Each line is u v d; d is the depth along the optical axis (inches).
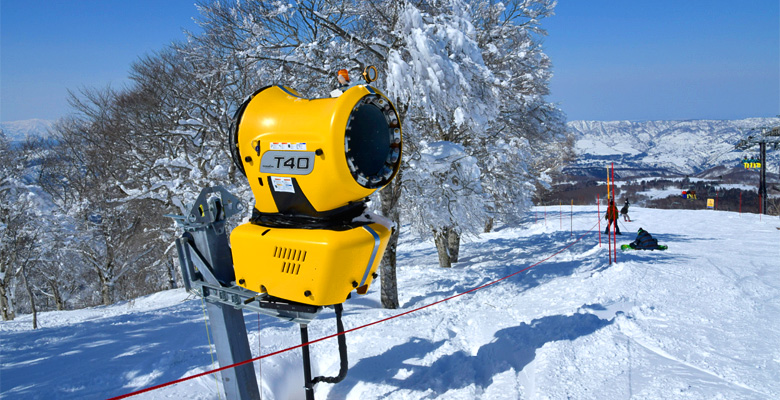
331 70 393.1
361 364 219.1
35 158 1066.7
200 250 140.5
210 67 508.4
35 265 956.6
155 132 800.3
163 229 917.8
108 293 1038.4
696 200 2409.0
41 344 276.8
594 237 901.2
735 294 340.8
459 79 348.5
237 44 461.4
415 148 437.7
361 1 425.7
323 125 104.0
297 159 109.5
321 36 410.6
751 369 200.5
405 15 354.6
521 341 248.1
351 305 405.1
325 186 107.3
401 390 188.4
